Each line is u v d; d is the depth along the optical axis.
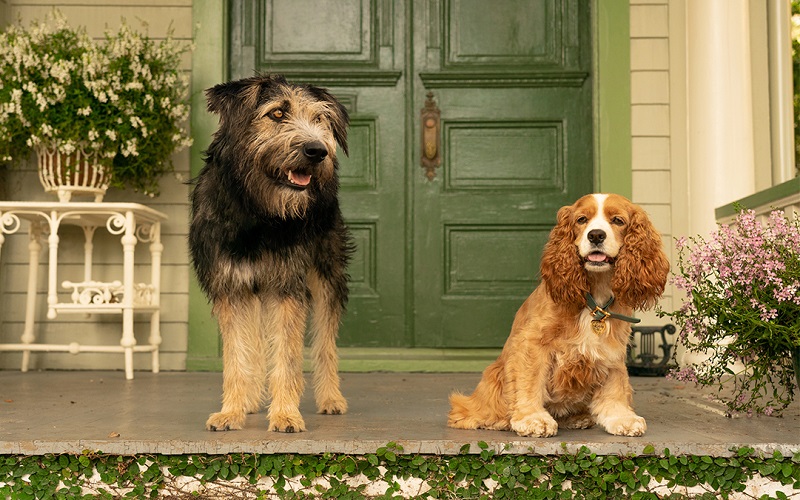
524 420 2.91
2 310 5.78
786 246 3.38
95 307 5.12
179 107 5.45
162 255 5.83
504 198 5.98
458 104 6.01
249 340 3.30
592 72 5.92
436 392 4.49
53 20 5.77
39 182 5.84
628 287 2.97
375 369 5.76
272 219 3.24
